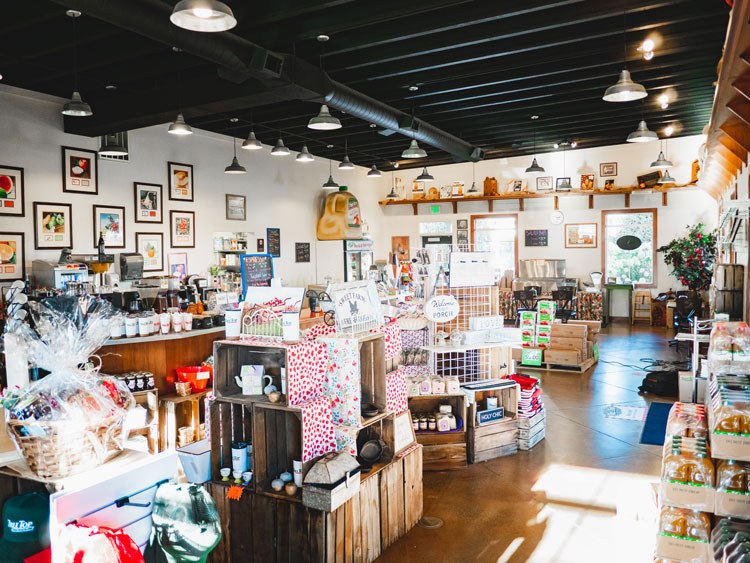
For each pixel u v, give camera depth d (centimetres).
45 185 776
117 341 491
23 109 751
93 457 192
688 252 1212
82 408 193
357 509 335
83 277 713
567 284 1429
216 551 345
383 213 1628
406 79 768
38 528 194
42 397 192
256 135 1088
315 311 537
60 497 172
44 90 765
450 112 957
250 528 333
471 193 1507
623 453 539
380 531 360
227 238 1062
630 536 313
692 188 1336
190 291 709
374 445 376
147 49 618
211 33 508
